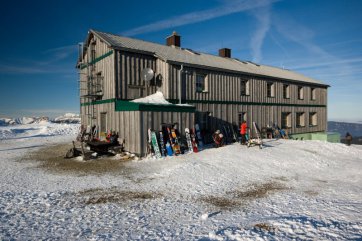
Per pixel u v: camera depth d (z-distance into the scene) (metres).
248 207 7.30
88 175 10.79
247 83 23.06
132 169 11.84
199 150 16.23
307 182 10.52
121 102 15.80
